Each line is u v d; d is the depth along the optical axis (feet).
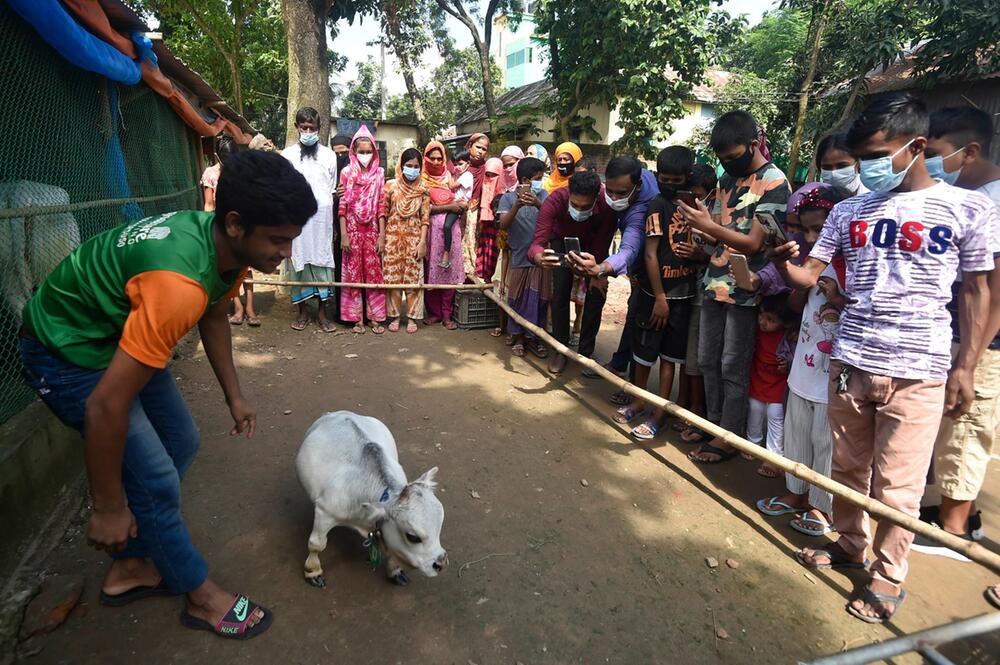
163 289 5.53
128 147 16.39
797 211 10.69
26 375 6.44
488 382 16.56
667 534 10.30
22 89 10.57
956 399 8.38
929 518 10.91
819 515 10.45
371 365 17.26
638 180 13.43
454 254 20.79
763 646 8.01
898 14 34.47
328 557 9.17
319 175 18.69
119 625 7.64
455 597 8.51
